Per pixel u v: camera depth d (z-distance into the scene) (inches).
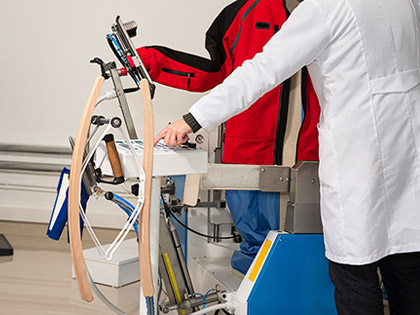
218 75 85.3
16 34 145.6
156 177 59.9
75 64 145.7
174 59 82.6
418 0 59.0
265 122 79.7
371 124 52.6
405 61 53.9
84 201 58.8
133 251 111.6
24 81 147.3
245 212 81.4
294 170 71.1
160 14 143.8
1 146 145.8
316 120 79.9
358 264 52.2
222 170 71.7
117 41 60.6
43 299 92.7
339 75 53.6
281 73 53.7
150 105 54.1
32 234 138.1
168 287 71.6
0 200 149.9
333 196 54.4
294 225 69.8
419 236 53.6
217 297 72.7
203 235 88.4
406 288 55.4
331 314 70.6
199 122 55.2
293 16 54.1
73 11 143.9
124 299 95.6
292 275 69.1
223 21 84.9
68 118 147.9
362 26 52.3
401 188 53.9
